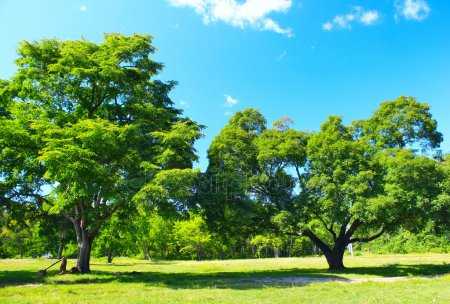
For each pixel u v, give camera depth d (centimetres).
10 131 2119
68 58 2372
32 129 2320
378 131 2986
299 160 2991
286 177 3050
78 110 2559
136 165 2317
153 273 2881
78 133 2088
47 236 3094
